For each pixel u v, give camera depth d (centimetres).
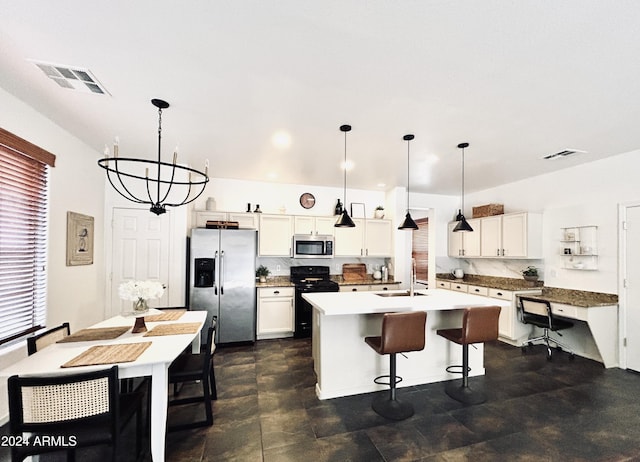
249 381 300
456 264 589
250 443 204
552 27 143
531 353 387
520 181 469
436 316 306
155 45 160
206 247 407
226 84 199
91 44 160
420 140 298
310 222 489
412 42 156
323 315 270
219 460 188
